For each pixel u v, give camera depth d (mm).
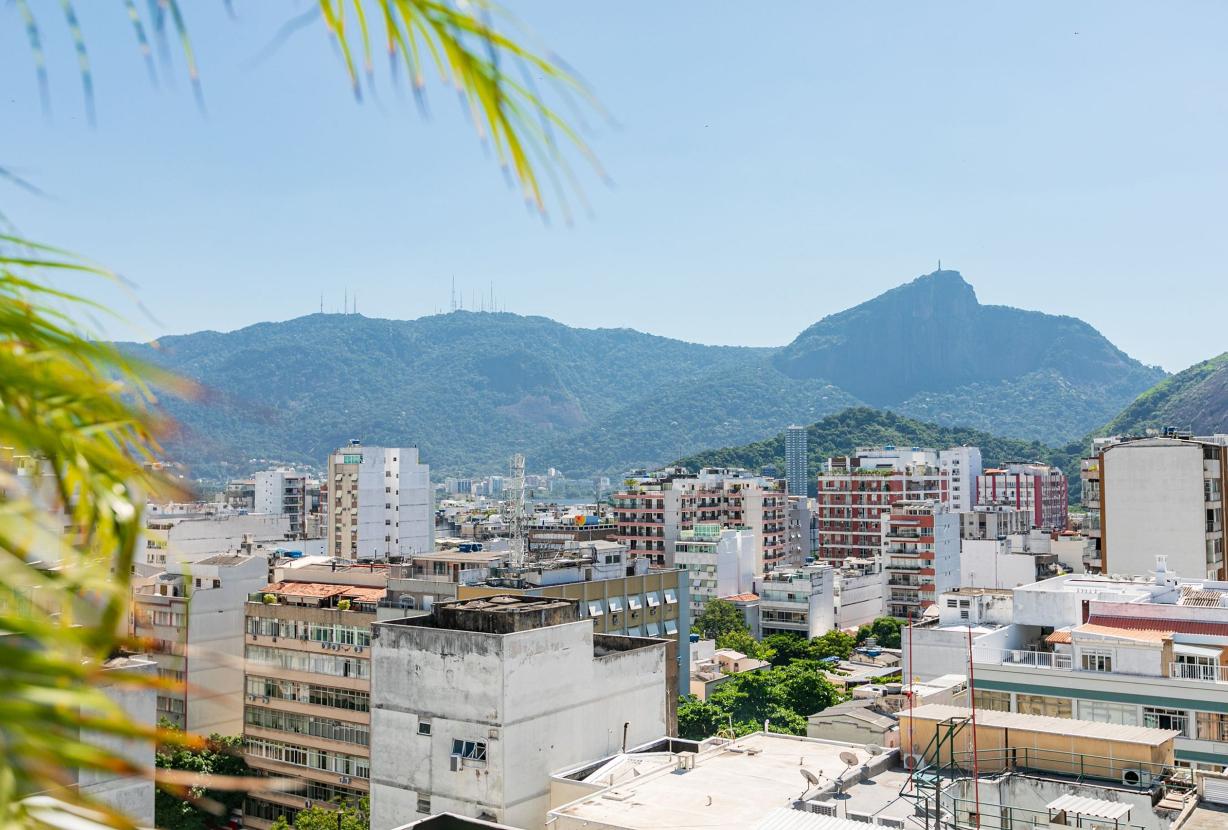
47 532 2672
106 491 2783
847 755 43125
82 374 2717
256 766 97562
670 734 57531
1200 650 51438
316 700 96125
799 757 47031
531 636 49781
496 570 109000
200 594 101438
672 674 57906
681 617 120938
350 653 94750
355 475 187000
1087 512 116250
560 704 50938
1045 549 181500
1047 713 53375
